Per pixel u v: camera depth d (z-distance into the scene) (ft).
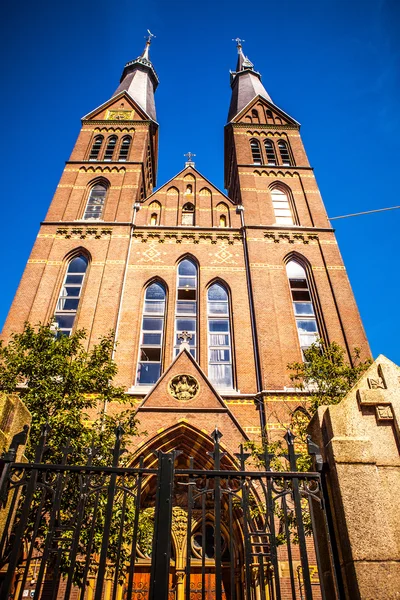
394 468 19.21
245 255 82.07
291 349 67.82
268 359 65.57
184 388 59.00
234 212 91.61
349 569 17.02
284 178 99.04
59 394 40.93
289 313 72.69
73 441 36.78
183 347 63.46
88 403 43.55
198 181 97.96
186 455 56.59
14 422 21.80
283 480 20.25
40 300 72.84
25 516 17.92
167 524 17.57
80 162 99.91
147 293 77.05
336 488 18.70
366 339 69.41
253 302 73.20
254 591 46.96
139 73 143.23
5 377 43.21
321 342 54.95
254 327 70.44
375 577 16.40
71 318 71.82
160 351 69.67
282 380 63.21
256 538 48.62
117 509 34.68
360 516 17.71
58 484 18.86
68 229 83.92
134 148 105.50
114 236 82.53
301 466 38.78
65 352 46.42
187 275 80.12
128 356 66.33
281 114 119.34
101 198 93.61
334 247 83.30
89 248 80.59
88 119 113.70
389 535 17.37
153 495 54.34
